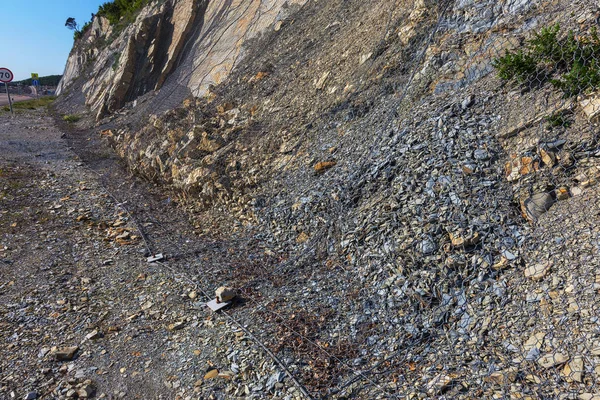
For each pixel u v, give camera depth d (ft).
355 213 15.83
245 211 21.36
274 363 11.26
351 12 31.32
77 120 61.36
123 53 61.41
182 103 39.45
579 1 15.21
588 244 10.08
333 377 10.61
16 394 11.12
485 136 14.39
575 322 9.05
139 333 13.46
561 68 13.75
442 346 10.41
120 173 32.71
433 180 14.29
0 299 15.47
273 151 23.99
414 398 9.37
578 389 8.11
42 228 21.77
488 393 8.85
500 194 12.67
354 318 12.41
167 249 19.35
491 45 16.98
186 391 10.91
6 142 40.65
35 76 100.32
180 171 26.21
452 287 11.56
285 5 41.06
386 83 20.75
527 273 10.62
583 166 11.62
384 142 17.44
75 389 11.26
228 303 14.30
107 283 16.58
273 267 16.39
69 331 13.73
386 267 13.24
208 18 52.34
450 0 20.88
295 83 28.89
